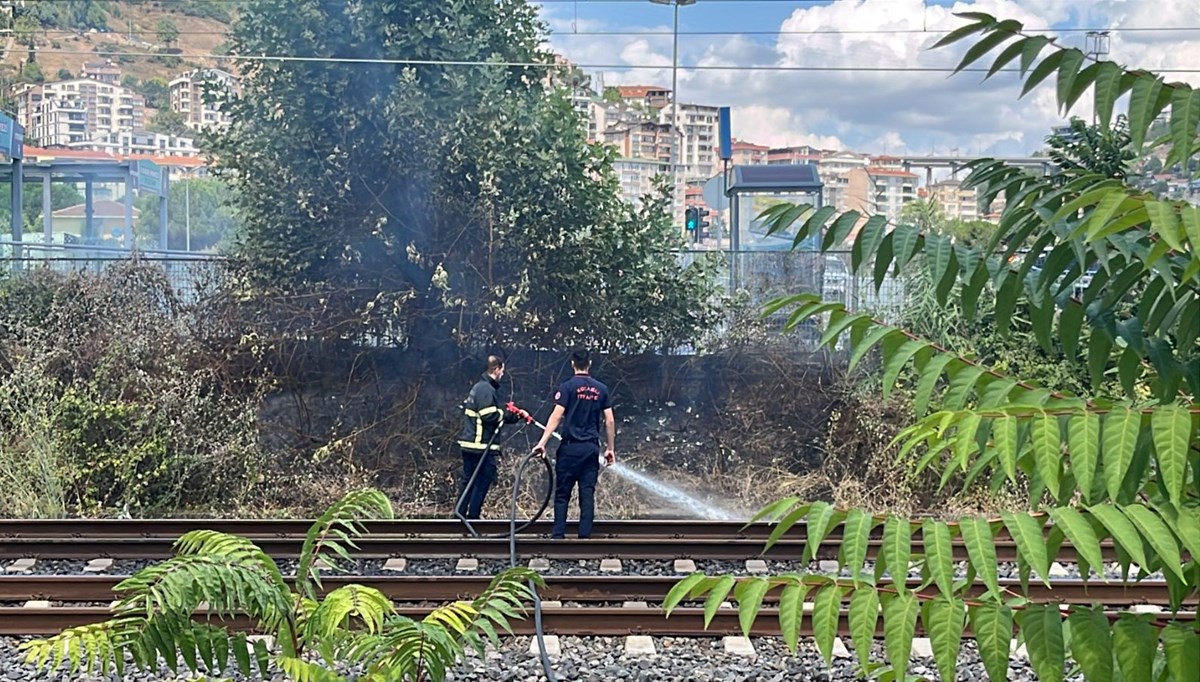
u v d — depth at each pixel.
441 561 9.41
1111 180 2.60
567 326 14.80
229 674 6.35
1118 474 2.15
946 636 2.28
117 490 12.46
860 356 2.71
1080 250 2.61
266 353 13.98
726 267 15.17
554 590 8.19
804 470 13.80
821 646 2.26
